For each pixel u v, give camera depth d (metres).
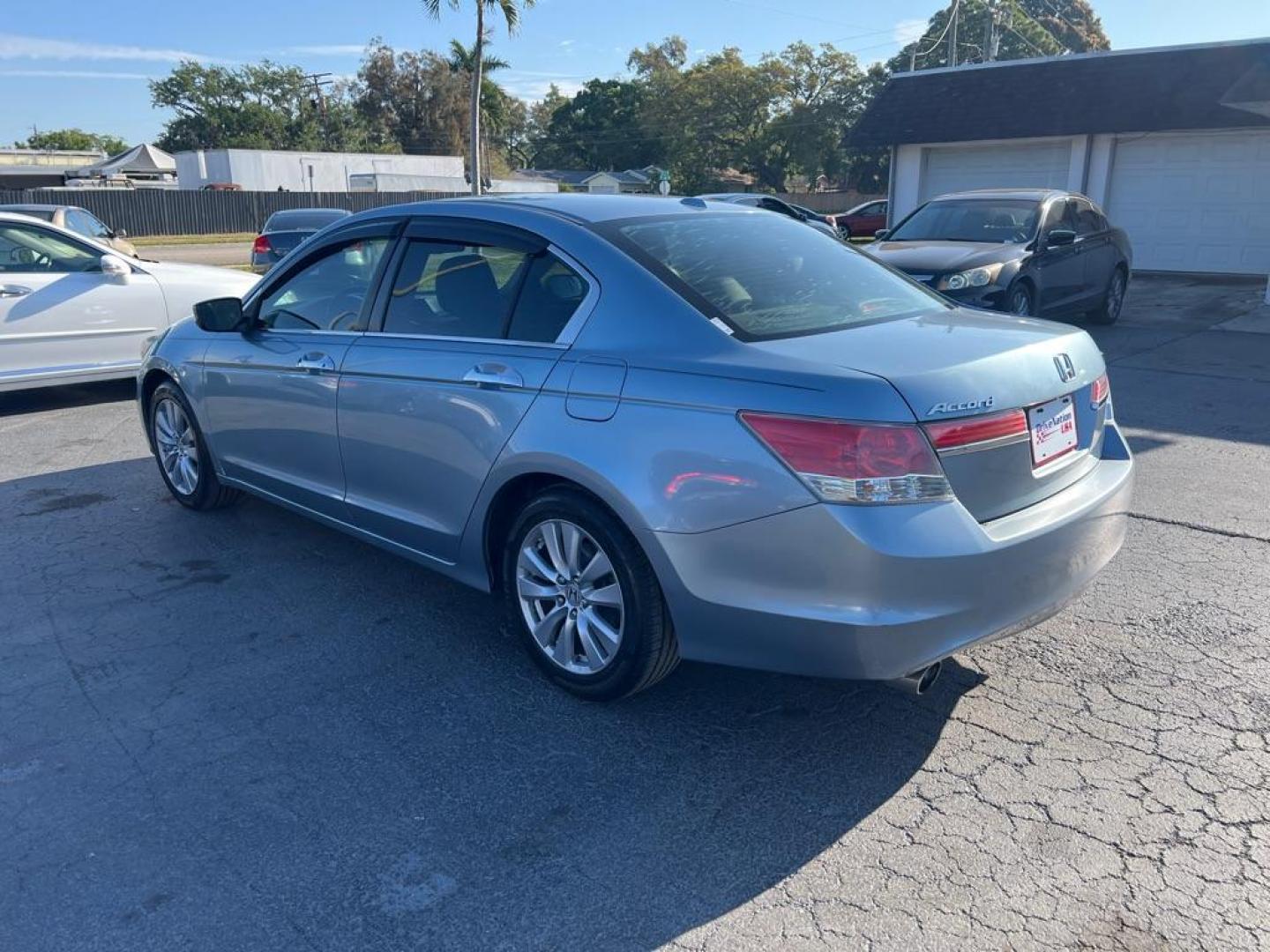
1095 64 20.16
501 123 69.81
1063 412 3.31
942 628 2.88
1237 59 18.59
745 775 3.18
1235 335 11.77
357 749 3.34
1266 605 4.35
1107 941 2.47
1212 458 6.55
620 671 3.41
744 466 2.94
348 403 4.26
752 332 3.24
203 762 3.28
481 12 35.59
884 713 3.53
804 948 2.46
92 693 3.72
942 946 2.46
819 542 2.84
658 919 2.57
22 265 8.19
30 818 2.99
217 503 5.68
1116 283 12.61
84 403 8.73
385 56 78.44
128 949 2.48
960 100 21.58
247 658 3.99
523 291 3.71
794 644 2.97
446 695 3.69
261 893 2.68
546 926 2.55
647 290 3.38
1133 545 5.06
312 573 4.84
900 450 2.79
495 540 3.85
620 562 3.30
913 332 3.37
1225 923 2.52
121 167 55.31
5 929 2.55
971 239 10.98
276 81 79.00
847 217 32.91
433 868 2.77
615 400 3.24
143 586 4.69
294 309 4.78
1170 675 3.75
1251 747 3.28
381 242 4.36
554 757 3.29
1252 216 18.67
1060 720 3.46
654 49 85.44
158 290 8.66
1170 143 19.12
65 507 5.85
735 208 4.29
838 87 63.47
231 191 42.19
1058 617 4.25
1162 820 2.92
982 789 3.08
